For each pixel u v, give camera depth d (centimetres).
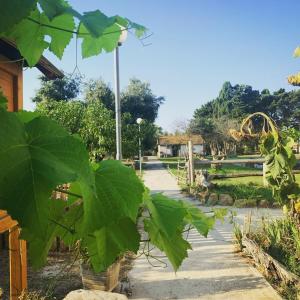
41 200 51
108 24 62
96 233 93
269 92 6675
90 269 479
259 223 839
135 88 4450
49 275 552
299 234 610
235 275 580
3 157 53
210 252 705
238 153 5053
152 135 3547
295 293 488
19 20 55
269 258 573
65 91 2630
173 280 560
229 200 1302
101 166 80
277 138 593
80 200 89
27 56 86
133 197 78
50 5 59
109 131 1572
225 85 7319
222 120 5941
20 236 92
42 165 53
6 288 506
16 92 364
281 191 606
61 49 85
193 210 120
